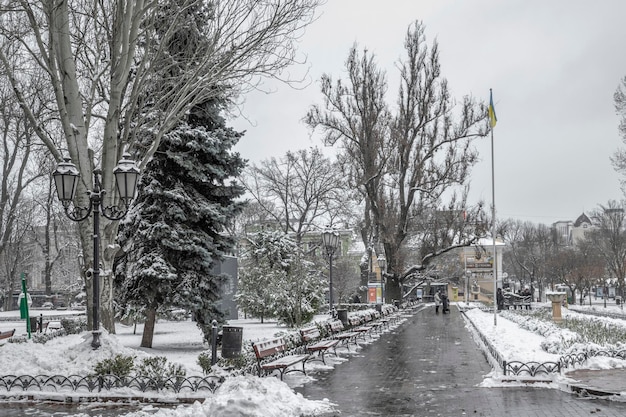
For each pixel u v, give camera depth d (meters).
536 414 8.80
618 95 37.28
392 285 44.25
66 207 12.21
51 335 20.08
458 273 69.56
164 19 16.09
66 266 62.25
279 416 8.52
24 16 15.72
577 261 69.75
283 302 28.95
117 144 15.33
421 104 42.62
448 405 9.62
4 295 59.03
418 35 42.59
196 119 20.81
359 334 21.94
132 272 19.02
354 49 42.59
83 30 15.88
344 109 42.53
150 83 16.66
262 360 13.05
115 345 12.33
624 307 56.81
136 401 10.32
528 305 49.62
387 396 10.54
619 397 9.77
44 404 10.30
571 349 13.79
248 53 15.26
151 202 19.70
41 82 20.58
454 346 19.45
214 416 8.27
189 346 20.33
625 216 66.88
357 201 46.53
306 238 63.56
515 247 100.06
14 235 53.91
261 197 49.69
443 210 44.22
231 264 32.44
